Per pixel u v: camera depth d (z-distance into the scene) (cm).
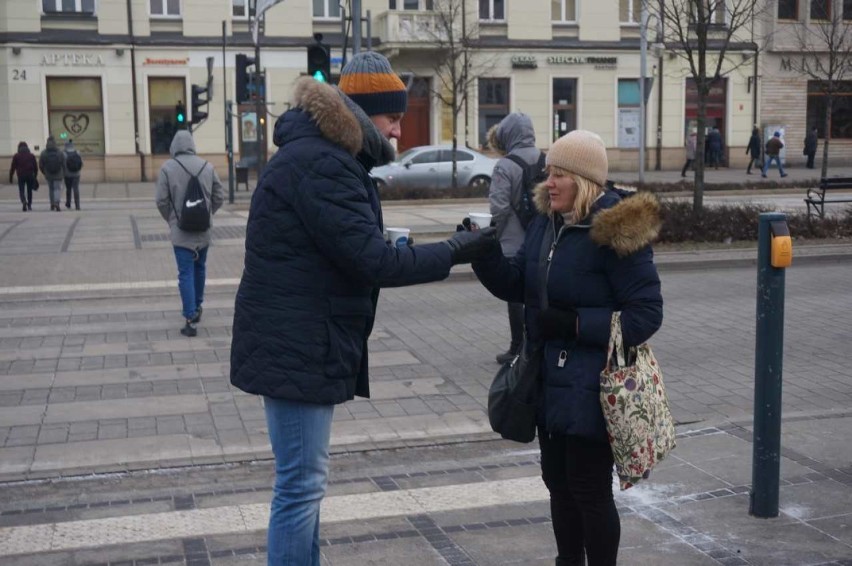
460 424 686
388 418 700
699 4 1662
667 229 1592
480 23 3944
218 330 1009
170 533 493
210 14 3762
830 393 755
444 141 3966
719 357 881
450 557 459
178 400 747
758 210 1664
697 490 538
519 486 559
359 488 557
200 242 971
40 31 3603
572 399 363
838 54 3156
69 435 662
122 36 3678
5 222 2209
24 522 512
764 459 491
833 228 1647
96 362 872
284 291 337
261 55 3809
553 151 376
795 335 966
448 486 560
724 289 1247
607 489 377
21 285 1290
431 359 883
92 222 2192
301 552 352
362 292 349
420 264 344
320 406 345
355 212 332
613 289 367
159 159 3788
